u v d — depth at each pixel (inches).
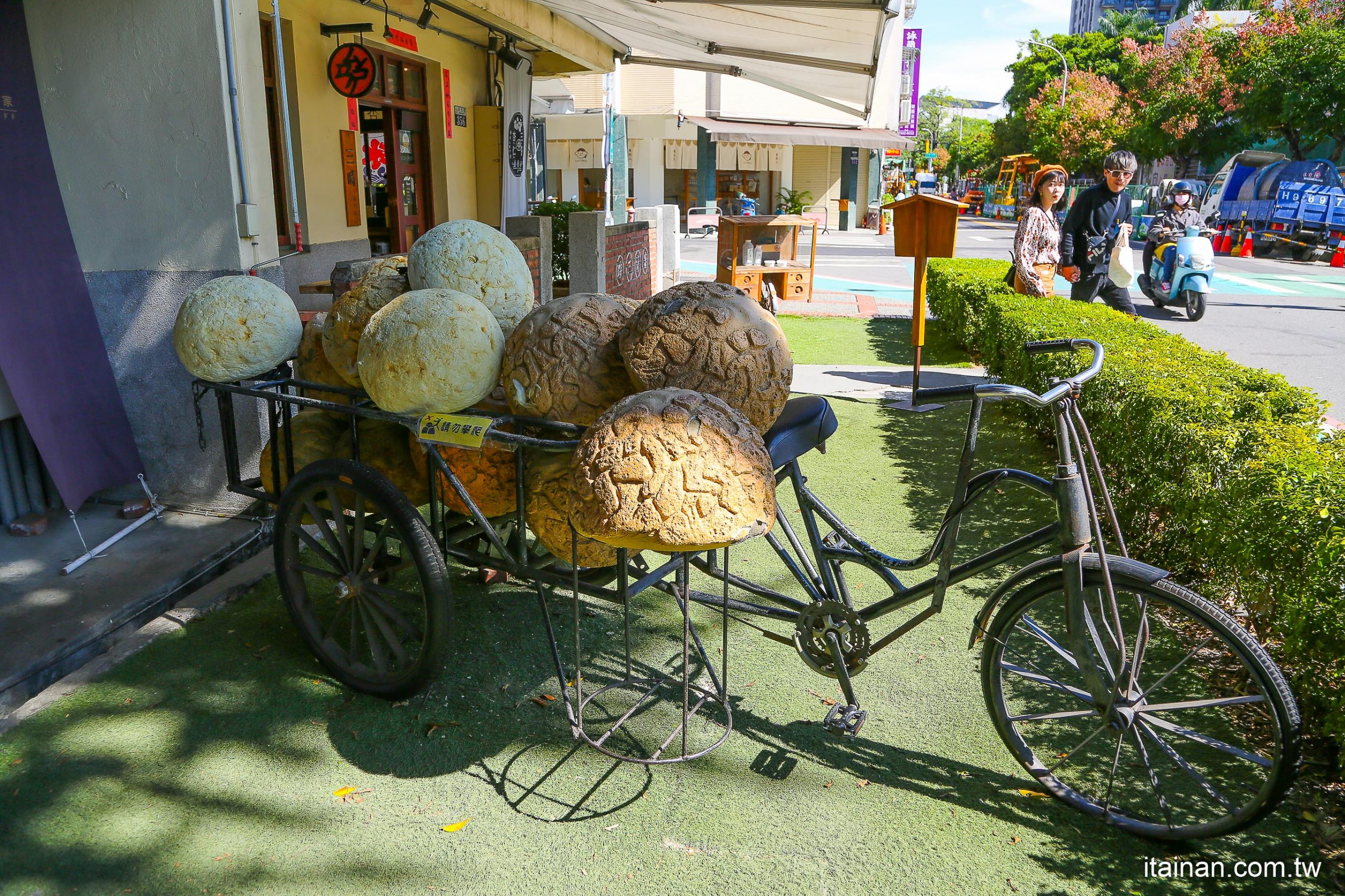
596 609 148.5
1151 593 96.3
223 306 124.2
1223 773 108.6
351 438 122.5
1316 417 153.9
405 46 373.4
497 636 138.5
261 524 170.7
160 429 175.9
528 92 491.2
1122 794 105.9
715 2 246.7
